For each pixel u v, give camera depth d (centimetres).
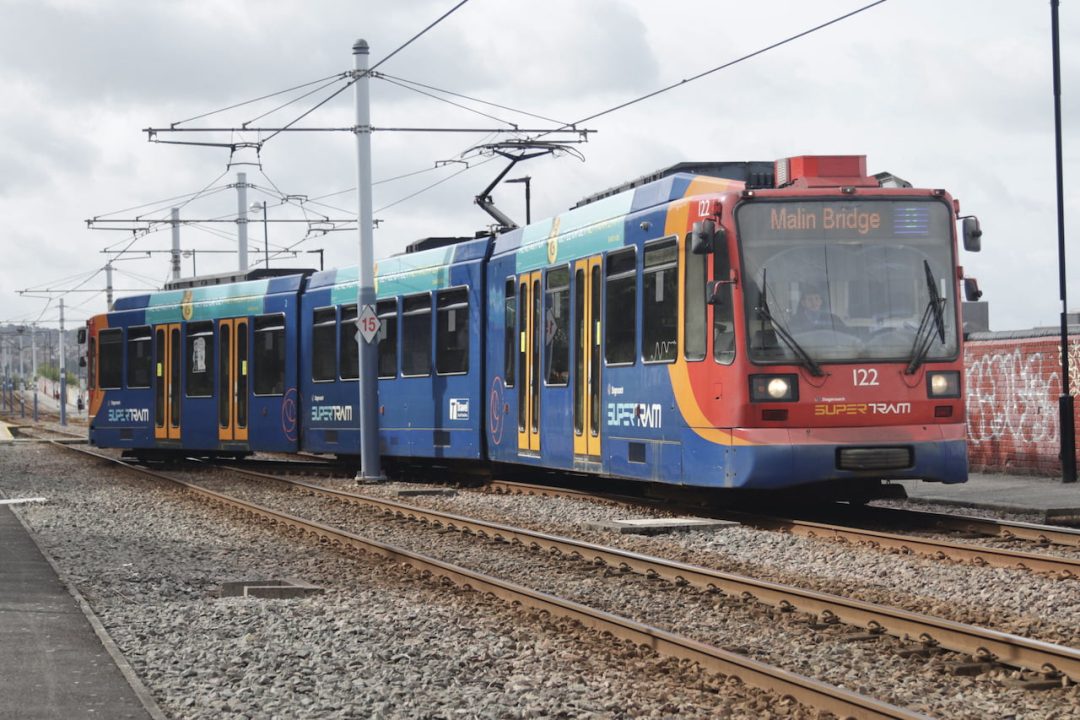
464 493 2238
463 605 1161
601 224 1897
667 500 1953
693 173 1778
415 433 2473
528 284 2119
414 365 2481
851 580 1254
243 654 962
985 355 2564
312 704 817
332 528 1683
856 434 1595
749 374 1583
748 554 1432
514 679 871
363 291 2478
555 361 2025
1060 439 2280
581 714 780
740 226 1603
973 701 798
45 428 7356
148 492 2414
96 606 1179
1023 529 1504
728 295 1600
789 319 1597
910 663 895
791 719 758
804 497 1877
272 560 1512
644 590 1219
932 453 1614
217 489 2469
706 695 817
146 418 3195
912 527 1647
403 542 1630
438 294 2409
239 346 2950
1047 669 838
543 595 1123
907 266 1633
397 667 919
